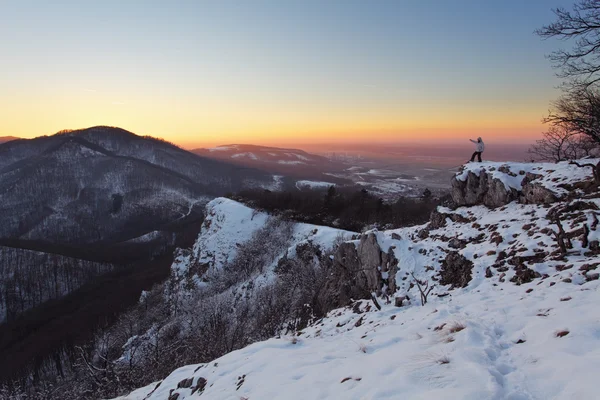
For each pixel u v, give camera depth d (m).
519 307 7.82
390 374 5.68
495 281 11.83
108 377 19.28
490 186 19.89
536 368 4.79
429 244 17.50
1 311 80.69
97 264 104.50
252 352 10.28
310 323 19.08
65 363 46.62
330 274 22.95
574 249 11.28
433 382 4.97
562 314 6.51
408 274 15.72
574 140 21.17
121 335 43.72
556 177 17.61
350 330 12.13
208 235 56.72
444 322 8.18
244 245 49.53
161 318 46.81
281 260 37.22
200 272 50.78
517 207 17.86
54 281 92.75
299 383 6.75
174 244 120.94
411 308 12.29
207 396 8.30
